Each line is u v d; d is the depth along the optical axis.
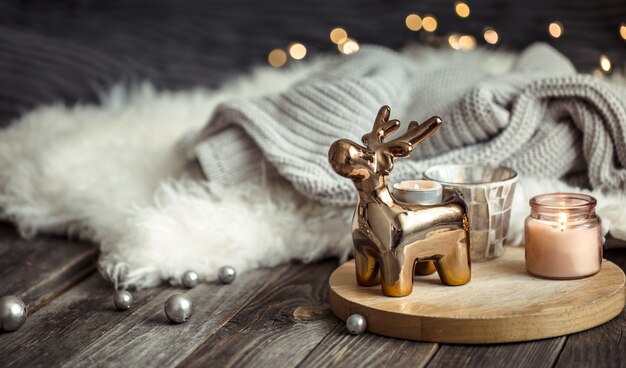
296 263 1.08
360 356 0.85
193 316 0.95
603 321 0.88
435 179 0.99
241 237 1.04
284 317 0.94
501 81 1.10
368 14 1.81
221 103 1.14
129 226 1.05
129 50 1.71
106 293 1.02
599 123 1.04
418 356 0.85
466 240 0.91
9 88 1.50
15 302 0.92
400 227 0.88
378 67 1.22
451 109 1.09
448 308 0.87
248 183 1.11
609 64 1.24
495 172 0.99
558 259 0.91
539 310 0.86
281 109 1.13
